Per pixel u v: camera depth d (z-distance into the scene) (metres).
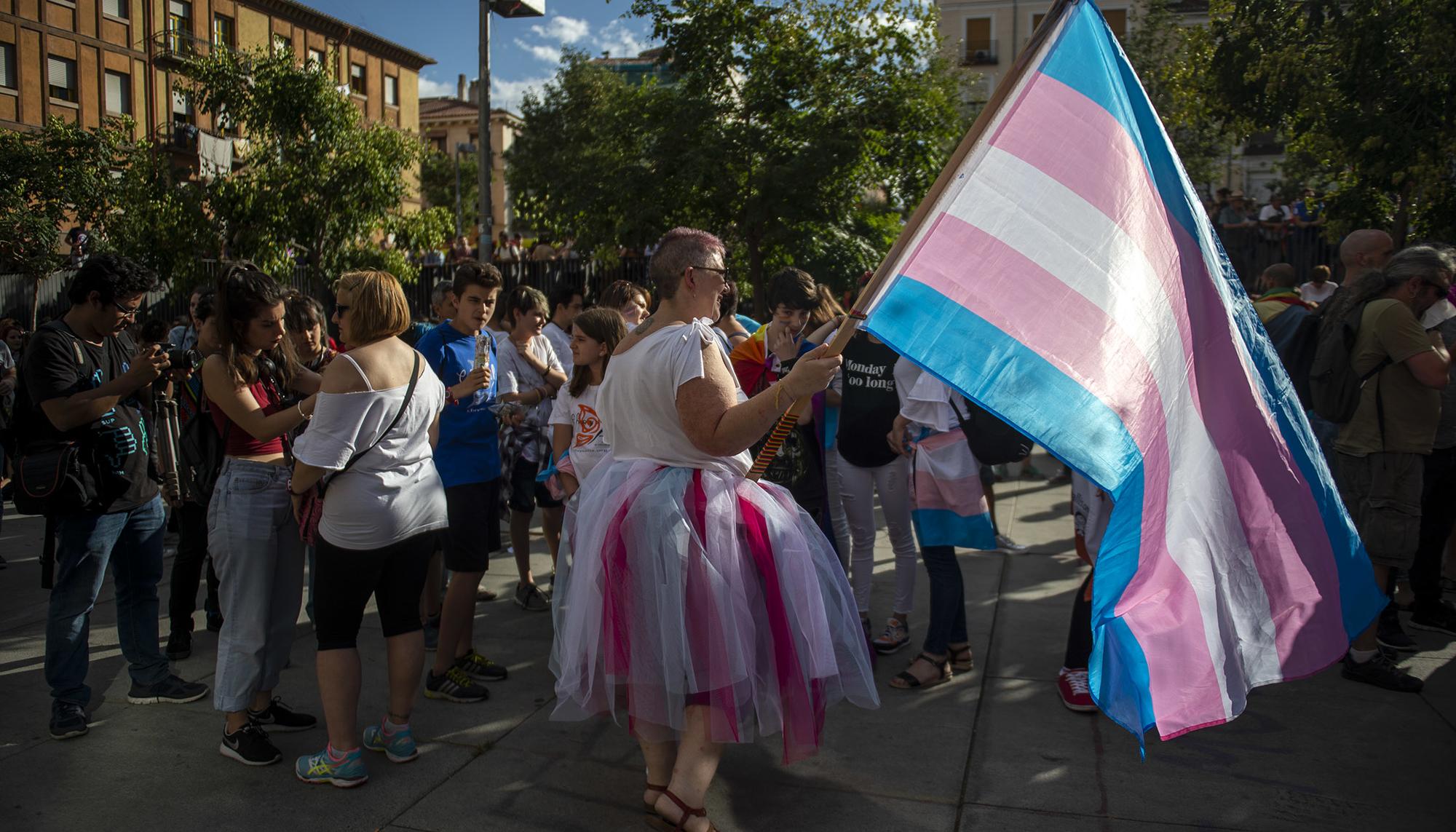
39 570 6.03
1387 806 3.06
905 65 14.96
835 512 4.68
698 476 2.83
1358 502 4.32
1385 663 4.03
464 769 3.33
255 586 3.33
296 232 18.45
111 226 19.53
